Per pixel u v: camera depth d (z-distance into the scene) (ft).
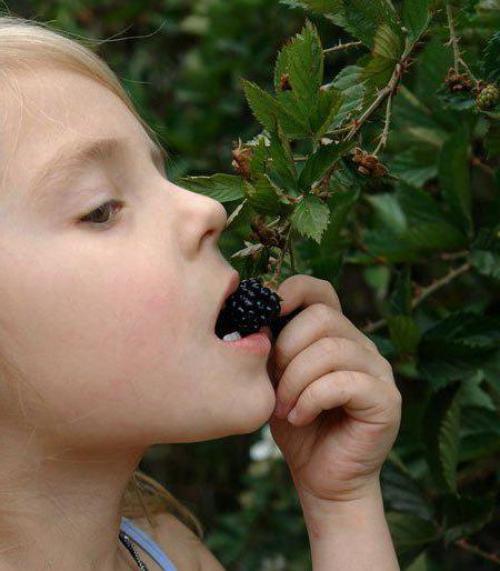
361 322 2.76
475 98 1.43
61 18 2.74
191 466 3.29
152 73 3.06
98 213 1.26
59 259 1.24
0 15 1.69
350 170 1.43
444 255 1.91
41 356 1.25
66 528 1.34
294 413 1.44
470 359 1.73
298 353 1.45
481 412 1.94
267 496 2.83
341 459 1.52
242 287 1.34
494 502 1.92
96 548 1.37
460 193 1.85
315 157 1.37
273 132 1.37
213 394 1.28
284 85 1.42
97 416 1.27
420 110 1.92
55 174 1.24
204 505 3.29
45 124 1.27
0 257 1.24
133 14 2.93
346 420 1.53
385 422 1.49
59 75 1.31
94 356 1.25
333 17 1.48
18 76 1.29
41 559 1.33
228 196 1.41
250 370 1.31
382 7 1.43
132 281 1.25
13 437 1.30
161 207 1.30
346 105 1.48
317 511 1.55
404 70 1.44
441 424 1.74
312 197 1.36
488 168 1.91
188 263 1.29
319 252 1.71
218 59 2.77
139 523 1.62
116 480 1.36
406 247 1.91
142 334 1.25
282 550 2.82
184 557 1.62
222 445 3.23
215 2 2.70
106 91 1.34
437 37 1.55
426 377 1.73
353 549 1.52
